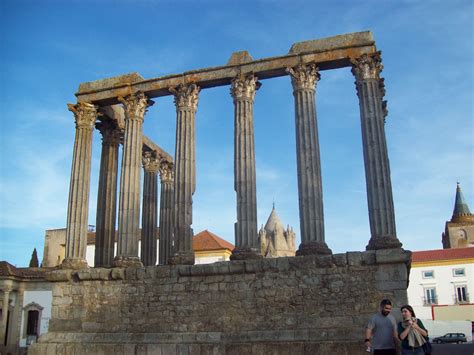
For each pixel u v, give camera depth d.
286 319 21.41
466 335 54.81
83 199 27.23
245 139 25.00
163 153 34.16
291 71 24.97
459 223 93.69
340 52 24.53
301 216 23.20
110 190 30.02
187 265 23.50
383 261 20.77
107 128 30.73
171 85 27.05
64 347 23.55
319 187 23.48
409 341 11.79
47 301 47.19
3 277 46.16
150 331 23.17
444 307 61.34
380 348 12.49
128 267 24.77
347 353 19.77
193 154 26.16
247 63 25.88
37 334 46.50
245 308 22.11
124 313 23.86
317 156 23.91
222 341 21.56
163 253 32.12
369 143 22.98
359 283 20.94
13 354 43.72
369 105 23.45
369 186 22.62
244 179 24.47
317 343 20.20
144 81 27.61
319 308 21.12
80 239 26.53
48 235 64.31
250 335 21.42
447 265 68.69
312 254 22.30
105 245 29.03
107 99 28.31
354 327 20.42
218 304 22.56
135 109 27.53
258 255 23.61
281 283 21.92
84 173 27.69
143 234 32.03
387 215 21.98
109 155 30.47
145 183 32.91
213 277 22.98
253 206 24.22
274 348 20.59
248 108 25.41
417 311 68.44
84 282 24.98
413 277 70.06
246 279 22.47
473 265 67.19
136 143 27.14
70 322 24.56
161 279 23.73
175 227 25.09
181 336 22.34
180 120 26.48
